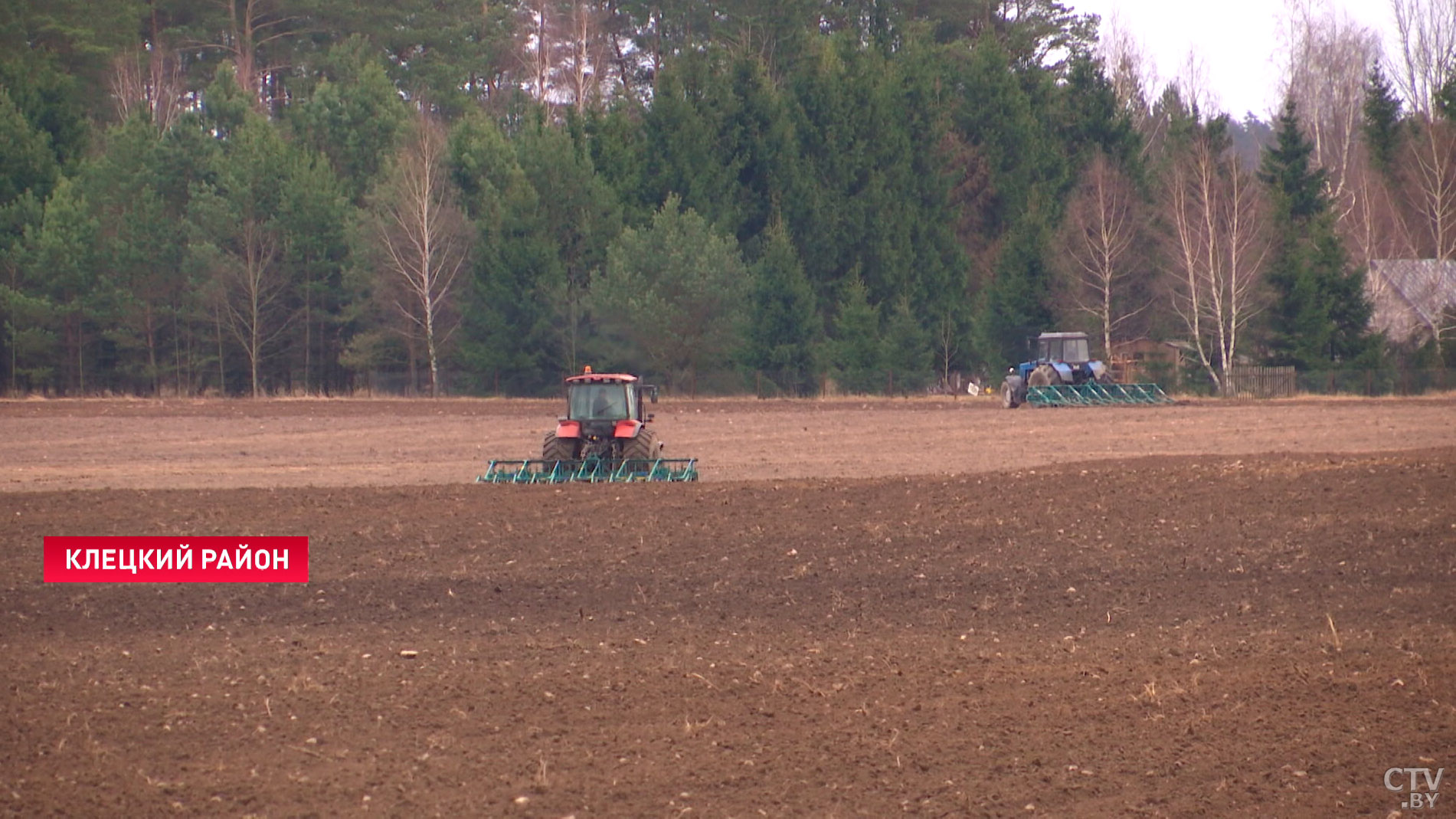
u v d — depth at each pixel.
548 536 56.28
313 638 41.75
